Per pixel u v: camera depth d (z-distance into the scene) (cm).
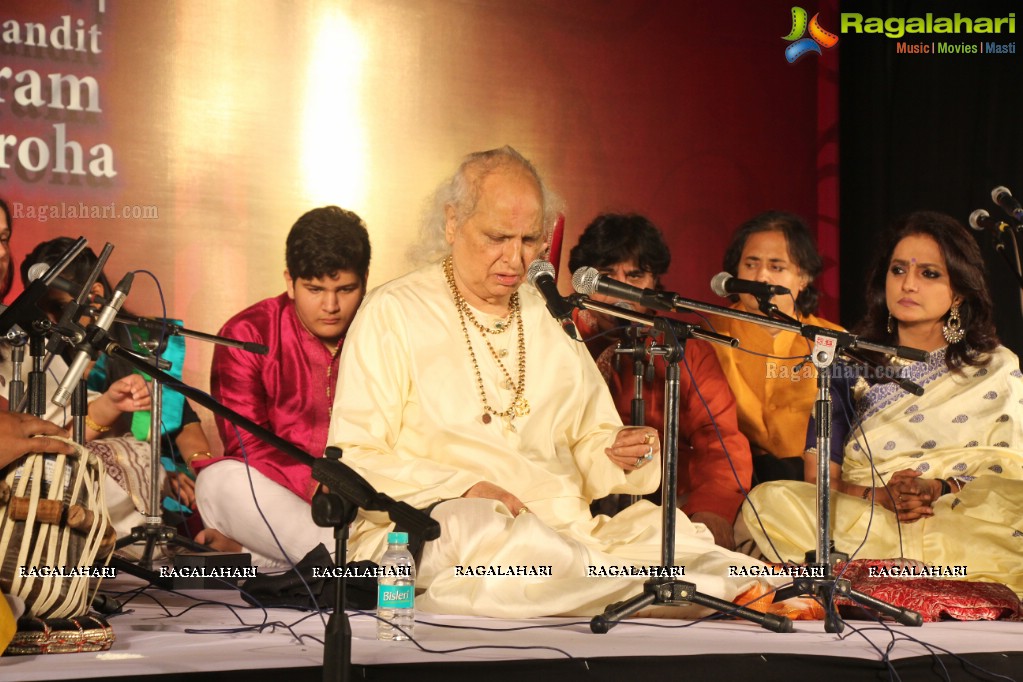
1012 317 1385
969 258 1093
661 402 1239
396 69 1323
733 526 1181
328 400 1246
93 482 659
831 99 1504
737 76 1470
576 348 991
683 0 1446
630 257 1309
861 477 1091
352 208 1301
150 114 1230
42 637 609
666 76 1438
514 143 1374
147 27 1227
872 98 1478
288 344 1248
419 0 1331
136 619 788
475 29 1355
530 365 959
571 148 1399
